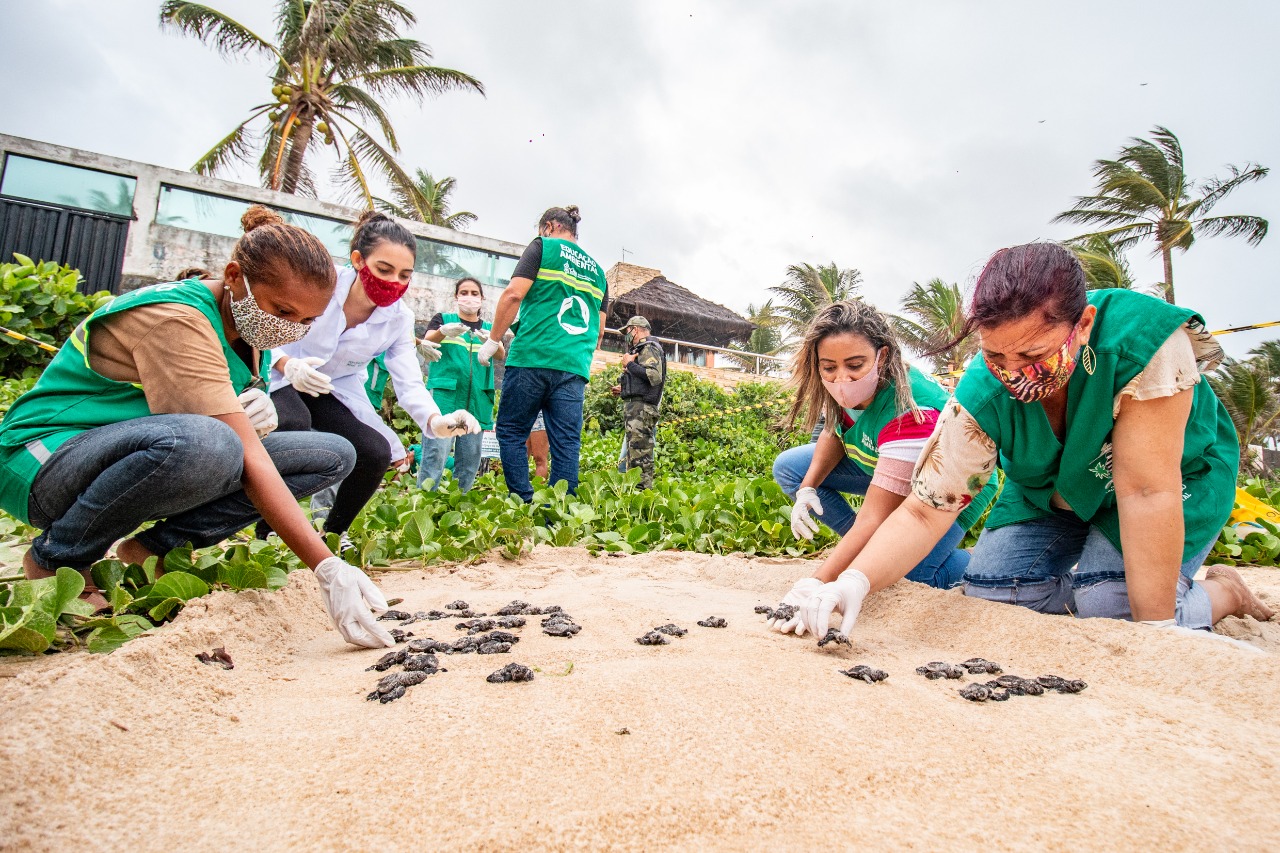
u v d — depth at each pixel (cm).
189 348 205
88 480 206
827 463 334
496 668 184
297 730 144
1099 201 2292
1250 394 1897
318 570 210
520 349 480
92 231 1227
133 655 159
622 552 415
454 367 579
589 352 498
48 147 1204
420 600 288
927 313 2445
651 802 114
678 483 669
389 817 110
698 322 2573
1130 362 199
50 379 216
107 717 136
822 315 264
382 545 365
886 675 181
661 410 1262
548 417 501
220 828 108
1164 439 201
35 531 371
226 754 132
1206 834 109
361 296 329
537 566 370
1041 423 217
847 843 106
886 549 230
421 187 2783
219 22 1728
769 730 143
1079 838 108
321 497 430
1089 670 190
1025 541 266
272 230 205
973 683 179
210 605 211
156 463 199
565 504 470
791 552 417
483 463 758
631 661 190
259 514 260
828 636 208
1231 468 241
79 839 103
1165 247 2183
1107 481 225
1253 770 130
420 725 144
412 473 706
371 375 493
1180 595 230
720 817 111
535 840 104
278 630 220
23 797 109
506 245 1495
